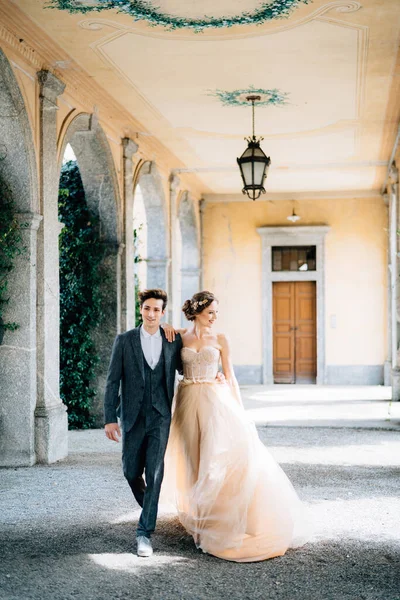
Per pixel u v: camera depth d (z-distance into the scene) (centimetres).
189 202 1581
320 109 959
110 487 641
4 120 699
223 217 1727
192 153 1246
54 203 773
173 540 490
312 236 1686
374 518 540
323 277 1686
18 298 731
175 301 1384
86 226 1012
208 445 475
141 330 481
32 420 738
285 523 463
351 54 736
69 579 416
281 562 446
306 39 691
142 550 455
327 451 814
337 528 516
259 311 1714
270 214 1712
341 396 1409
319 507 572
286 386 1650
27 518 543
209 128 1062
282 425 1005
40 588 403
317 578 418
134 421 471
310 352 1717
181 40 692
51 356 767
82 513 556
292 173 1453
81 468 723
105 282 1013
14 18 637
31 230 727
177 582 412
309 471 705
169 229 1358
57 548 472
